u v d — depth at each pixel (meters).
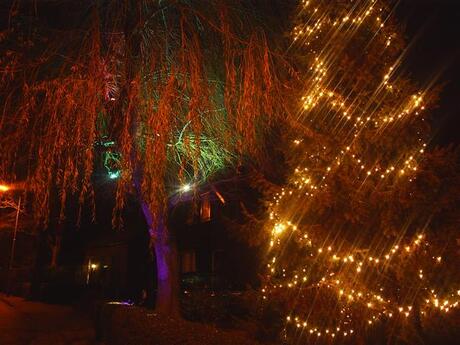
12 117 7.86
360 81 7.33
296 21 8.37
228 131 8.51
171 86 7.36
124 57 8.05
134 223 22.00
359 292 6.75
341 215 6.97
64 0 8.32
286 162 7.89
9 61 7.66
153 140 7.46
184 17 7.77
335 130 7.35
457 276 6.34
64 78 7.87
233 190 12.82
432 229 6.56
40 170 7.78
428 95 6.97
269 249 7.83
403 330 6.38
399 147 6.88
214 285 13.68
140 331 7.53
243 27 8.56
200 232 16.31
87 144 7.68
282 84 8.09
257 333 7.69
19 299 24.53
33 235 25.92
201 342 6.05
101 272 24.67
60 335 12.94
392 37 7.48
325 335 6.96
